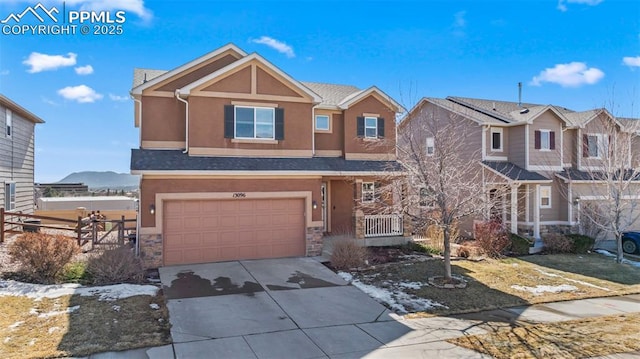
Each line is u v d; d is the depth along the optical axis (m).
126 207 28.94
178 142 15.94
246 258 15.05
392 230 18.45
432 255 16.89
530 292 12.43
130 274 11.95
